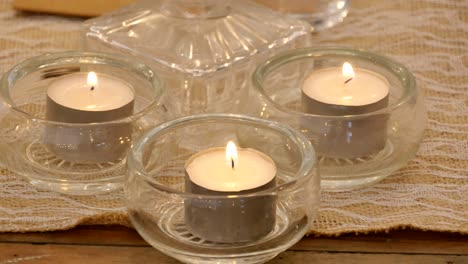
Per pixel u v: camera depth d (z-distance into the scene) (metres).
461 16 0.63
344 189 0.48
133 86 0.51
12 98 0.50
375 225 0.45
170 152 0.46
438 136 0.52
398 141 0.48
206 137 0.48
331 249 0.44
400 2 0.65
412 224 0.45
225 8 0.55
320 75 0.51
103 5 0.61
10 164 0.47
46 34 0.61
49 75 0.51
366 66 0.52
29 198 0.47
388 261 0.44
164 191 0.41
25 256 0.43
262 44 0.54
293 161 0.45
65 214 0.46
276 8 0.62
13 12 0.62
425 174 0.49
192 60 0.52
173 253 0.42
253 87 0.48
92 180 0.47
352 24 0.63
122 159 0.47
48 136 0.47
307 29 0.56
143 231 0.42
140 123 0.47
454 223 0.45
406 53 0.60
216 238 0.42
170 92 0.50
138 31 0.54
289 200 0.42
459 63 0.58
